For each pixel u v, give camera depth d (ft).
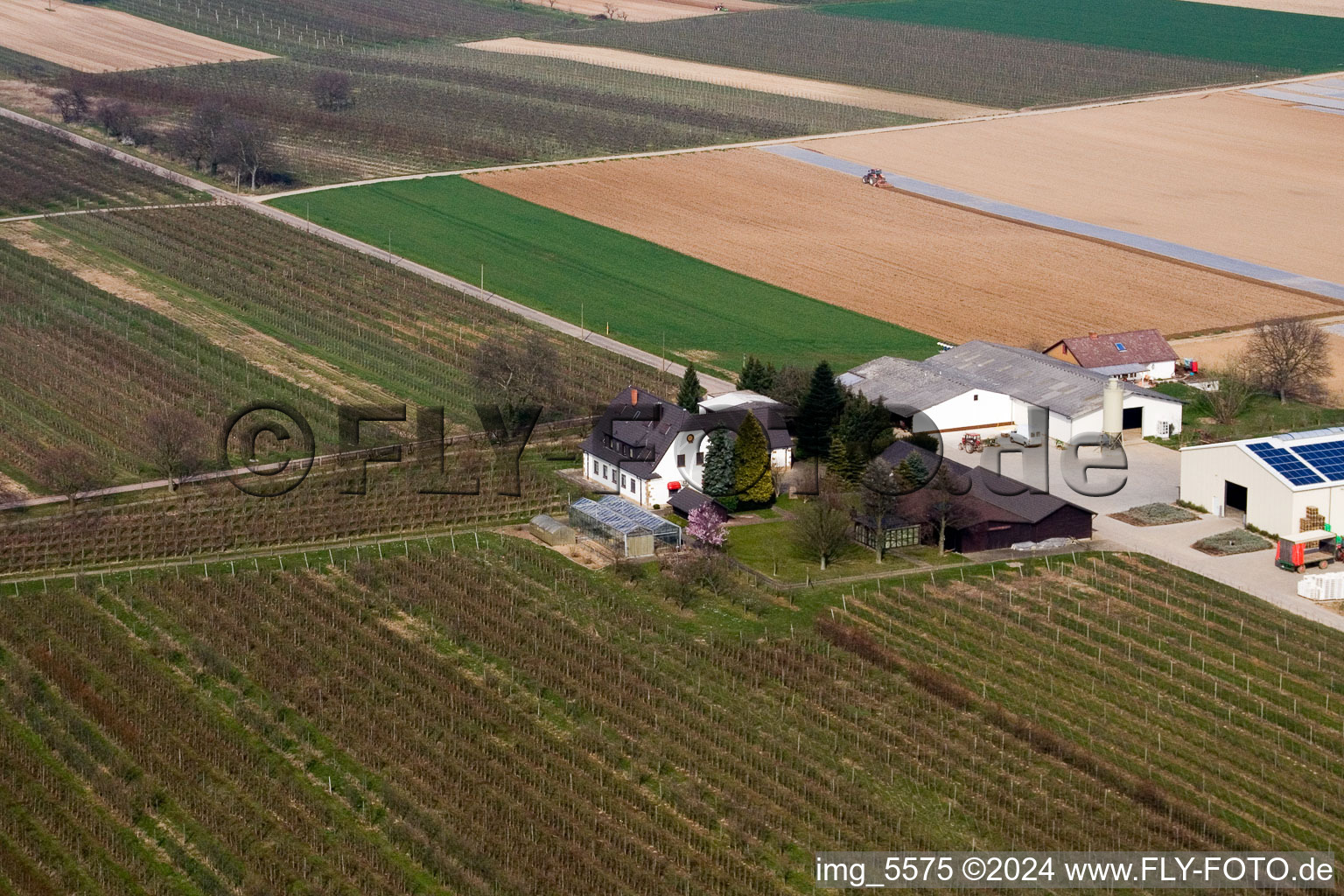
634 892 331.77
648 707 398.21
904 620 446.19
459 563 479.82
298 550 488.85
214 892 330.54
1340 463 504.43
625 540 481.87
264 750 380.78
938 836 350.43
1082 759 375.45
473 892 330.34
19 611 443.32
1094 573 476.54
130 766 371.97
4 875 336.08
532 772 370.73
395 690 407.64
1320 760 379.55
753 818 352.28
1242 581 471.62
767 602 456.45
